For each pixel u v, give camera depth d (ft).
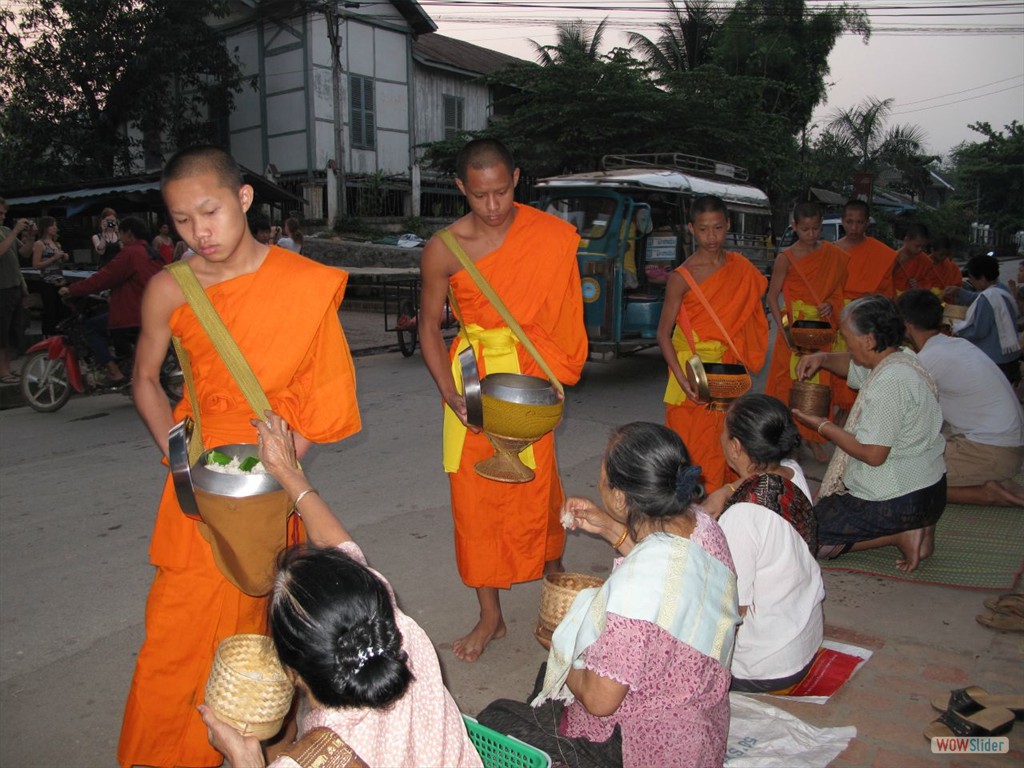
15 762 9.20
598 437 22.70
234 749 6.34
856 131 108.58
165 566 8.04
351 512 16.89
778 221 84.84
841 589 13.35
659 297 29.14
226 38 74.43
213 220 7.30
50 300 33.68
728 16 86.58
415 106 79.10
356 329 44.45
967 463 16.55
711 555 6.82
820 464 19.94
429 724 5.31
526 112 65.10
